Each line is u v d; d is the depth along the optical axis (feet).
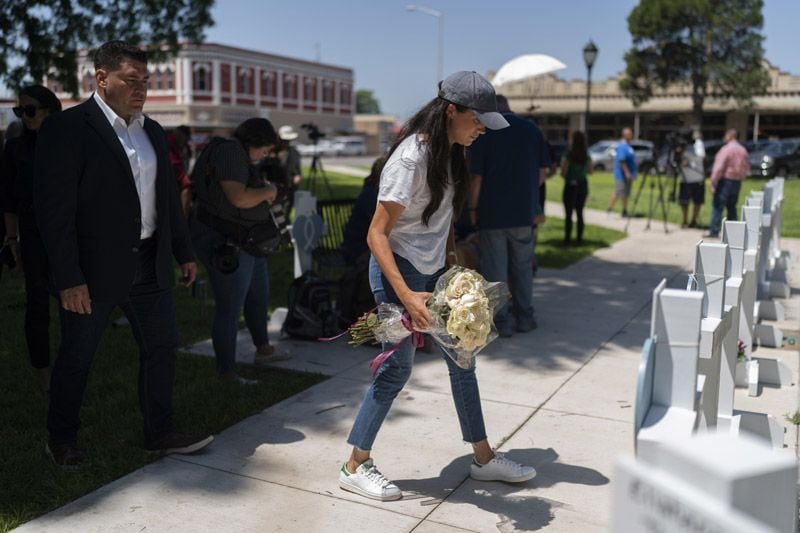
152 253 12.10
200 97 191.31
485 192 19.62
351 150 193.57
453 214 11.25
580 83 172.24
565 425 14.20
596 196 69.46
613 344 19.70
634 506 4.18
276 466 12.26
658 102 166.50
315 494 11.35
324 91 234.38
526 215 19.86
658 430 6.52
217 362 16.01
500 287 10.77
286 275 28.55
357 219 21.01
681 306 6.97
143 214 11.89
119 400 14.82
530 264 20.56
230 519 10.59
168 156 12.29
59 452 12.00
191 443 12.50
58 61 38.06
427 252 10.87
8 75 36.99
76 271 11.11
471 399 11.55
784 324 21.76
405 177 10.28
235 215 15.20
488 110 10.18
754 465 3.83
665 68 136.67
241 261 15.44
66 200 10.95
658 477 4.06
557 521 10.64
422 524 10.52
